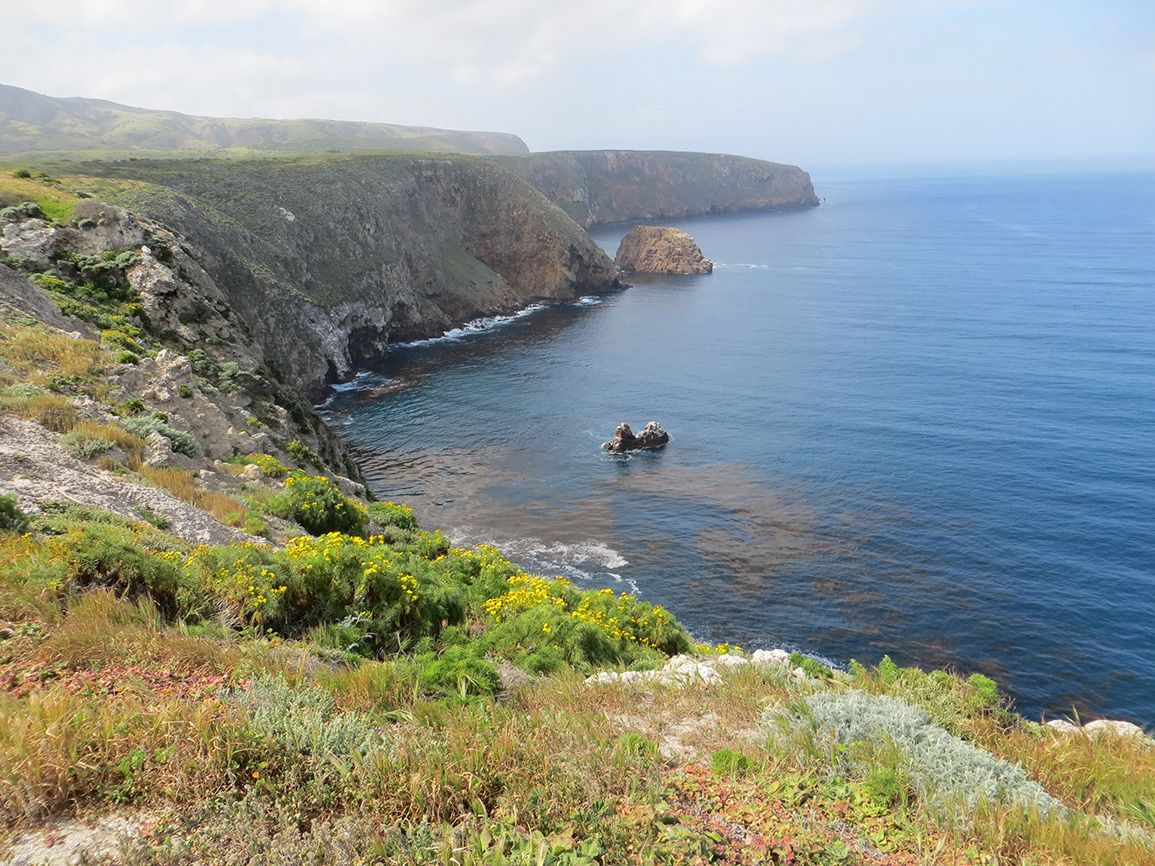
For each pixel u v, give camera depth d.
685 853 5.17
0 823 4.78
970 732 9.03
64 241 36.34
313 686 7.76
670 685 10.54
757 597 36.09
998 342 86.88
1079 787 7.88
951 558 39.53
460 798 5.64
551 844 5.03
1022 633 32.94
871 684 10.80
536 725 7.42
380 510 24.41
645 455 57.00
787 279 142.38
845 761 7.52
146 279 36.44
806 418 64.12
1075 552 39.84
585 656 13.18
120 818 4.95
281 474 23.94
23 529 10.87
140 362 25.61
